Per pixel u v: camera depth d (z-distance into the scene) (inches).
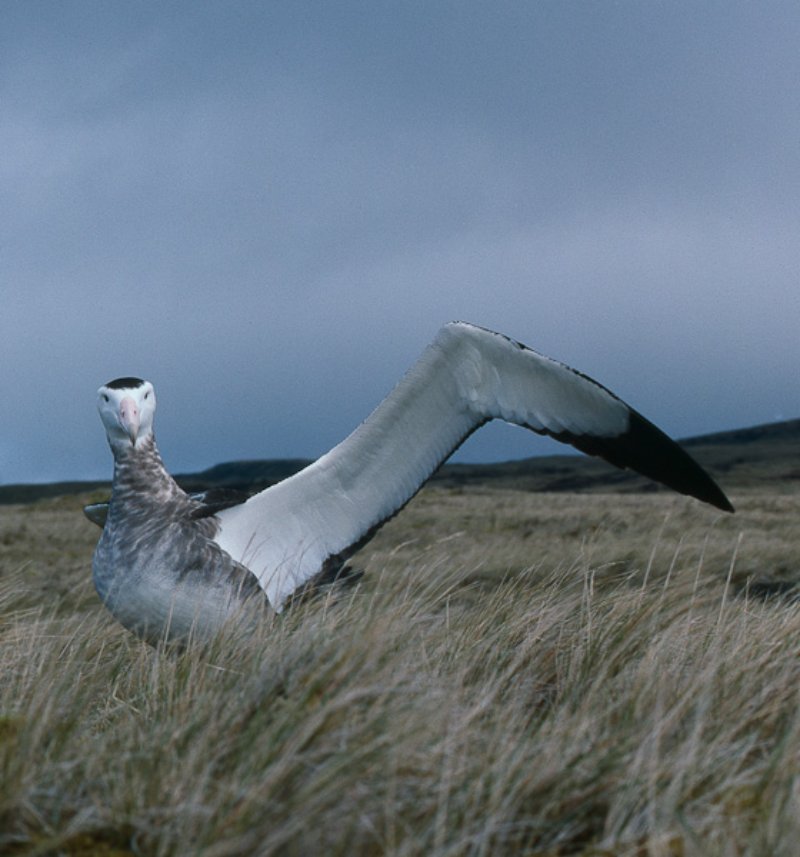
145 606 205.0
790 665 166.7
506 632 188.4
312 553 223.3
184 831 110.7
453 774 121.6
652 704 148.6
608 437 205.8
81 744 137.6
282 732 127.1
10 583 260.8
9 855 109.7
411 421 214.5
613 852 113.3
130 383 211.3
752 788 128.1
